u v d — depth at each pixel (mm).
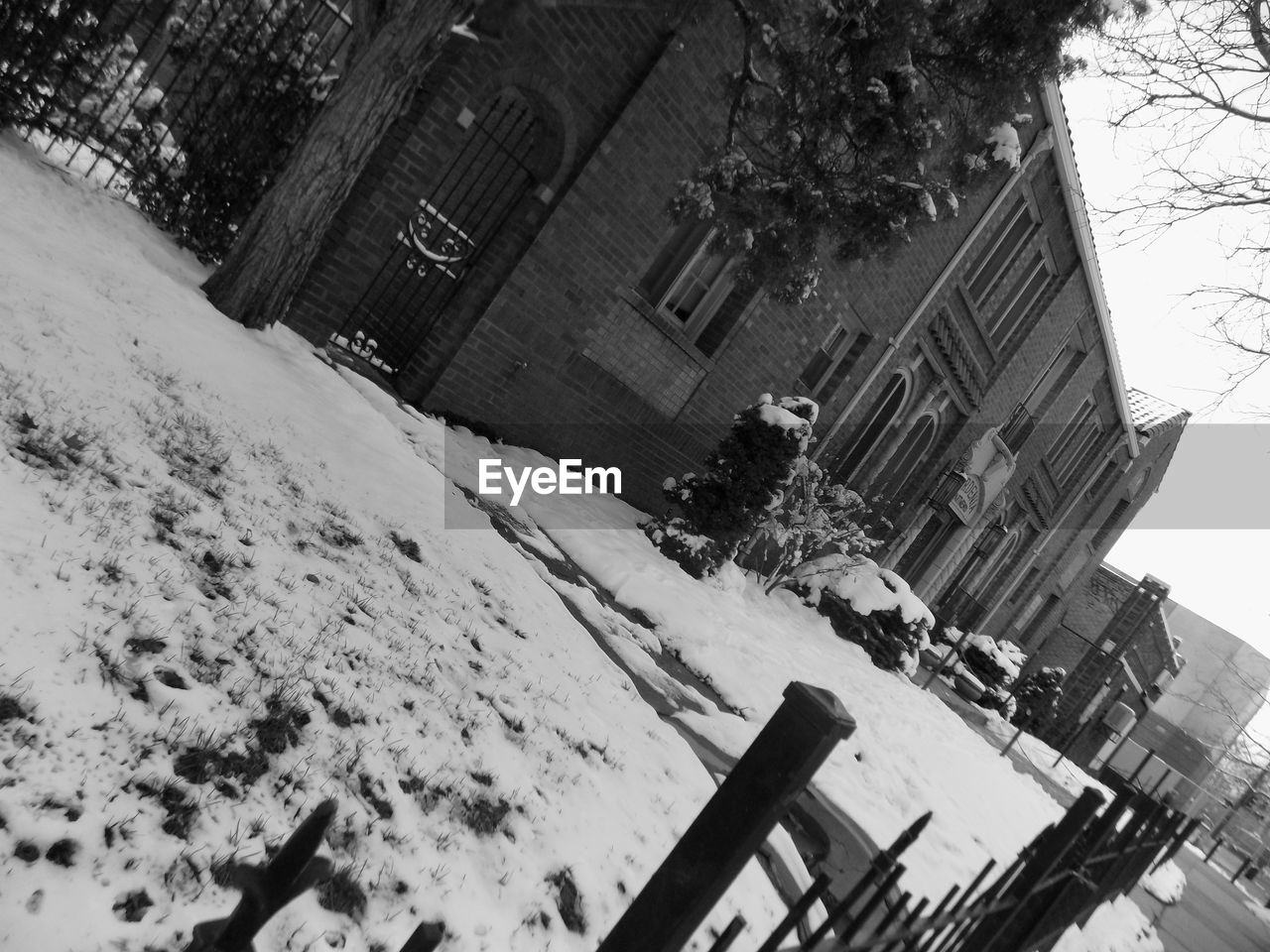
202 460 4484
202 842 2482
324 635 3818
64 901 2061
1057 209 17109
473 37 7434
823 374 14445
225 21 7371
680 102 9211
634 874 3816
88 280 5391
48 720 2436
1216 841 21609
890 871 2062
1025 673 27234
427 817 3258
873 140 6770
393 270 9391
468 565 5848
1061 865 3361
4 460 3311
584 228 9273
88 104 7145
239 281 6738
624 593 7980
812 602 13586
